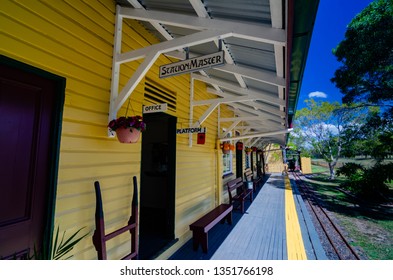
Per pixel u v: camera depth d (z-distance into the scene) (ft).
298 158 93.71
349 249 14.84
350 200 33.04
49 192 5.53
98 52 7.12
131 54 7.35
